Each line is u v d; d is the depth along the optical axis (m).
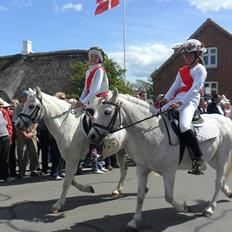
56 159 10.41
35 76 34.22
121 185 8.42
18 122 7.14
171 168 5.99
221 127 6.79
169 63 39.94
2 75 35.69
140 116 5.91
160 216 6.79
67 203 7.77
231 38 38.94
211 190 8.70
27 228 6.33
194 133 6.14
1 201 8.05
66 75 33.06
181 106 6.18
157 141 5.88
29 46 36.78
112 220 6.68
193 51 6.24
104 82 7.41
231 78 39.03
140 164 6.08
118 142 7.36
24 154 10.65
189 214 6.88
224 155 6.82
